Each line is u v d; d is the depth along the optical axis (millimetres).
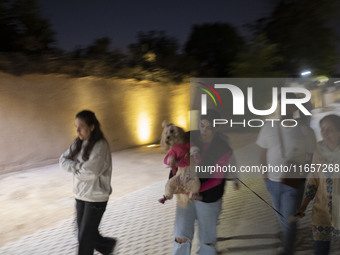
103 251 3490
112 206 5766
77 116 3133
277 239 4059
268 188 3629
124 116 12469
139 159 10430
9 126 8555
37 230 4820
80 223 3258
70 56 10438
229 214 4992
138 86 13031
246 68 16672
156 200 6012
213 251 3248
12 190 6949
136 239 4344
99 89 11320
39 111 9312
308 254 3658
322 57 17797
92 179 3121
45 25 10625
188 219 3232
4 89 8438
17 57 8727
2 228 4922
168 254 3906
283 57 17766
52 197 6461
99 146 3127
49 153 9609
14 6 10031
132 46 13867
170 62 14836
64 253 4039
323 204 3006
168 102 14672
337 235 2934
